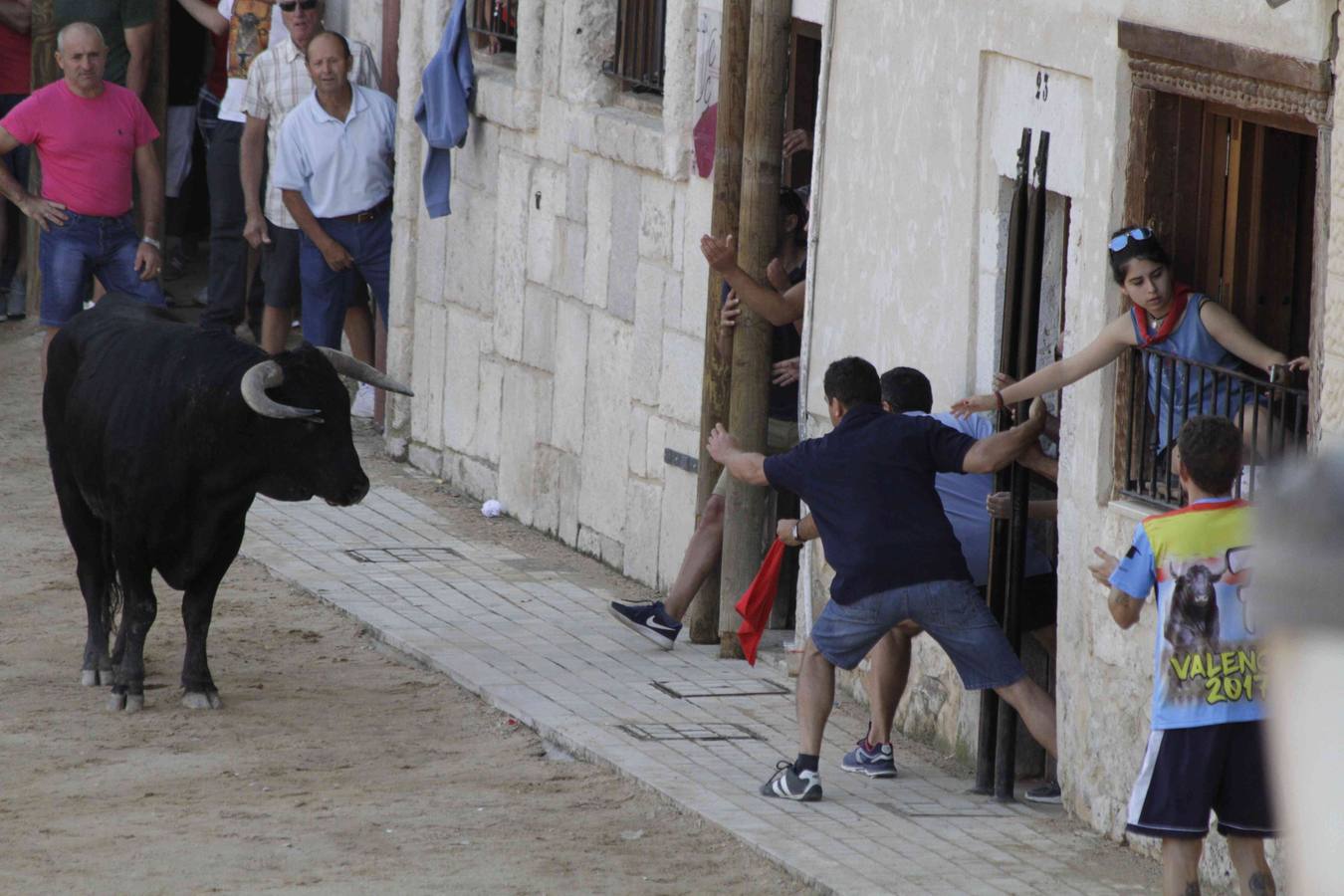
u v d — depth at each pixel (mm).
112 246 48125
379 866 22625
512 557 41531
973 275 27203
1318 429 19500
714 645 34688
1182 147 22797
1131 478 23297
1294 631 3512
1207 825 18484
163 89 60594
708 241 31859
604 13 41062
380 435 53312
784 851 22734
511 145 44562
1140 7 22578
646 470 39031
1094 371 23219
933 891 21297
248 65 53719
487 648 33812
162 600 37406
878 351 29891
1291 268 22625
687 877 22312
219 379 28625
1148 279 21422
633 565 39688
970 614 23891
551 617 36375
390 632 34688
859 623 24109
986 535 26000
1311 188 22438
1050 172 24859
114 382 29578
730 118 33219
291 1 50875
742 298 32250
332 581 38625
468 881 22016
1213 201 22922
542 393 43625
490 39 47094
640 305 39062
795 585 35562
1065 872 22234
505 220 44938
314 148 49000
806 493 24359
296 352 29172
